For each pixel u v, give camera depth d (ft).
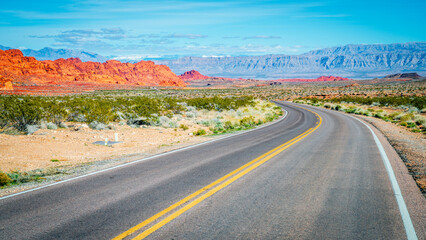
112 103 94.94
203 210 16.35
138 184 21.63
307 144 41.19
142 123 71.10
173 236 13.28
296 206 16.81
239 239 12.96
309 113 122.11
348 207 16.58
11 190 20.62
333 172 24.67
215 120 78.28
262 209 16.42
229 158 31.24
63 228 14.23
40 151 35.32
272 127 70.33
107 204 17.46
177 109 107.76
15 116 52.19
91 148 39.68
